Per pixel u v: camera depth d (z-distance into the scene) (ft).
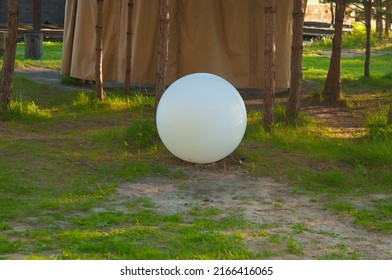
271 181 49.90
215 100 50.29
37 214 39.63
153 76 84.48
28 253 32.40
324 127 69.15
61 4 172.86
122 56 85.71
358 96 91.20
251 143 59.72
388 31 184.75
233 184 48.73
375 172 52.34
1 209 40.06
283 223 40.22
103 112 73.26
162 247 34.01
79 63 90.02
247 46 84.38
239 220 40.29
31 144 57.00
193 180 49.39
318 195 46.73
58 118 69.21
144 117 71.61
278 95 90.33
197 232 36.88
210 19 83.15
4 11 165.37
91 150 56.34
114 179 48.80
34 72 101.96
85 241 34.55
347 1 102.22
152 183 48.26
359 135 65.31
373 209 43.60
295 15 66.64
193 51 82.99
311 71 118.83
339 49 86.22
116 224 38.34
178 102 50.47
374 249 35.81
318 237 37.63
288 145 58.80
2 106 67.56
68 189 45.60
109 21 86.74
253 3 84.07
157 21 83.56
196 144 50.60
